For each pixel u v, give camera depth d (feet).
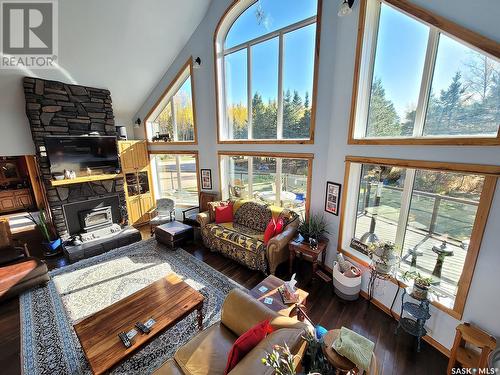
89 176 15.57
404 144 7.80
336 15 9.58
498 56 5.58
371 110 9.30
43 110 13.67
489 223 6.14
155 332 6.47
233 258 12.73
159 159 20.66
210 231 13.69
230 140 15.21
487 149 5.98
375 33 8.73
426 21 6.89
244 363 4.19
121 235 14.99
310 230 11.01
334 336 5.00
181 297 7.88
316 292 10.25
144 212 19.48
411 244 8.63
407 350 7.50
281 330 5.07
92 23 11.47
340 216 10.54
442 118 7.30
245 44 13.69
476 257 6.43
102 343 6.08
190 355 5.64
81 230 15.98
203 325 8.48
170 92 18.08
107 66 14.49
